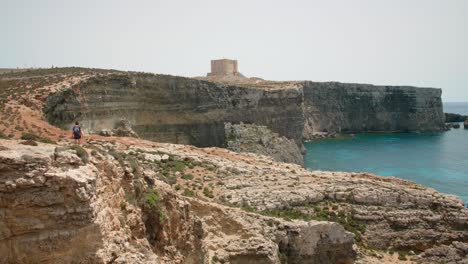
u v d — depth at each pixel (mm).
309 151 157875
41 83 75250
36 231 15117
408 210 53531
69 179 15414
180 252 23578
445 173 119938
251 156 76438
